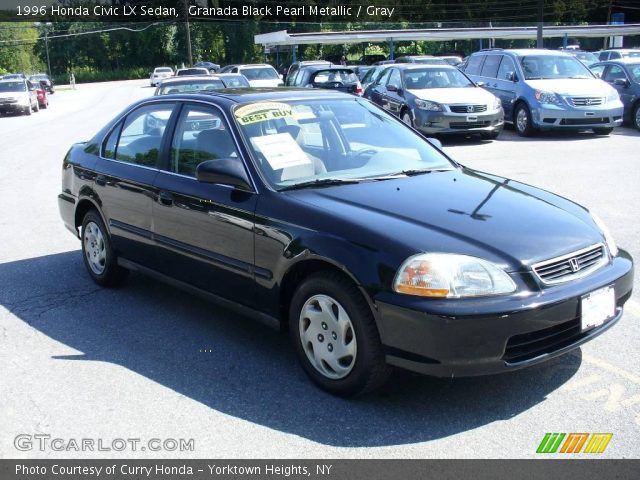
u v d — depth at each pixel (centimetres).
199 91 496
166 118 489
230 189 415
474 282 319
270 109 454
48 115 2845
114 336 456
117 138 537
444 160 484
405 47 5584
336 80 1972
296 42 4012
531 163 1120
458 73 1509
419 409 348
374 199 384
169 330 465
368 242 340
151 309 508
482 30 3903
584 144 1327
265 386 378
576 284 341
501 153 1250
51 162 1347
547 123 1417
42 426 341
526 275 328
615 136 1432
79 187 564
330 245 349
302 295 369
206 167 404
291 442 321
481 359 317
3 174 1205
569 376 380
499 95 1566
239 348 433
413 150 481
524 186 450
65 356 425
